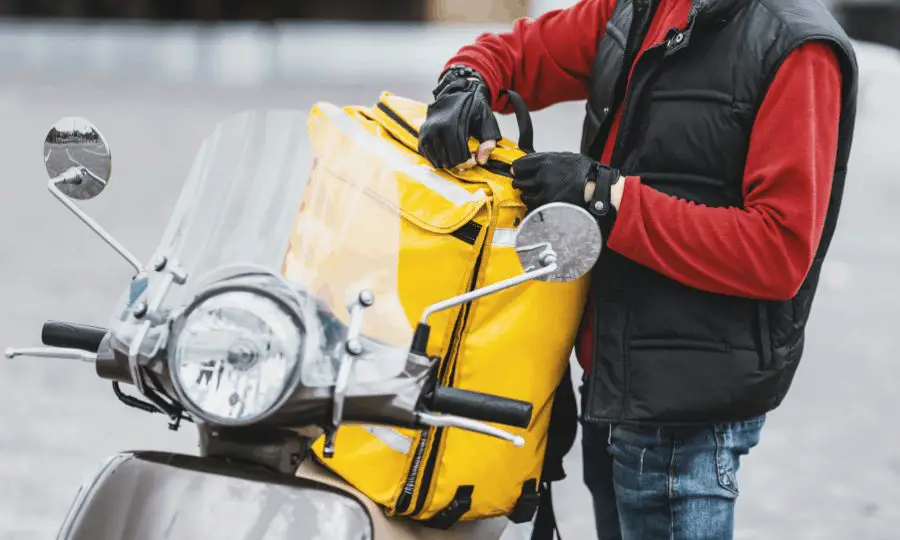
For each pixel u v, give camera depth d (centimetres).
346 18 3089
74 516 227
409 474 267
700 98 274
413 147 288
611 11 322
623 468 291
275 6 3039
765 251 265
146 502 224
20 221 932
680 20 281
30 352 227
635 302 282
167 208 983
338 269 231
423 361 225
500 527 296
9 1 2783
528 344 277
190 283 229
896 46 2261
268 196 238
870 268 916
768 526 477
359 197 242
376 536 229
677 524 287
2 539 433
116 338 225
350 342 219
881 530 477
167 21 2852
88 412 555
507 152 293
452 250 268
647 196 270
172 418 234
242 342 206
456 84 305
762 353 278
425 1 3097
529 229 229
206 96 1739
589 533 465
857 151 1477
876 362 679
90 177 258
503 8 3095
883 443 563
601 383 286
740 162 274
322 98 1712
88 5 2827
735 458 289
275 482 224
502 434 220
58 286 750
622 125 284
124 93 1766
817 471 530
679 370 279
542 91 335
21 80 1903
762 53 268
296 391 212
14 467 493
